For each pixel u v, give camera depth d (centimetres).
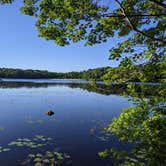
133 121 502
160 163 461
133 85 521
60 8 420
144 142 480
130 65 499
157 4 381
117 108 2316
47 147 1025
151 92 511
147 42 489
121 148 1028
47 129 1348
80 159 905
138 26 482
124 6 450
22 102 2623
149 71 480
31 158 895
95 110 2153
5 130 1295
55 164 852
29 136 1189
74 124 1498
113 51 507
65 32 466
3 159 873
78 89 5419
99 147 1043
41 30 464
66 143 1092
